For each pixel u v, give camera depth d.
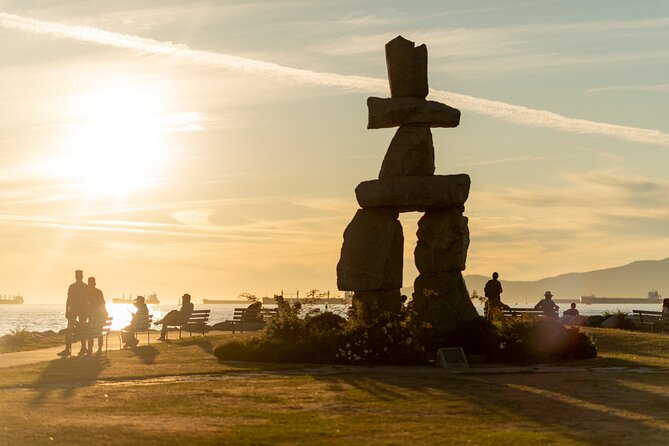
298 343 27.11
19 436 13.92
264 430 14.58
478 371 24.70
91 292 30.08
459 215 30.08
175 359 27.77
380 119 30.02
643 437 14.12
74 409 16.91
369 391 19.78
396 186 29.34
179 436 13.94
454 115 30.03
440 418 16.09
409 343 26.88
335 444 13.45
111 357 28.80
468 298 30.00
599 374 23.66
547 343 28.61
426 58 30.47
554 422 15.69
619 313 45.78
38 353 31.30
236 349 27.55
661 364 26.73
